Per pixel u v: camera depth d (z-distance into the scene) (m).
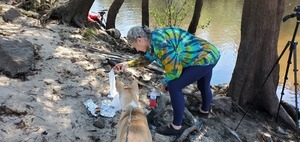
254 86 6.02
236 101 6.00
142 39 3.85
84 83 5.37
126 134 3.20
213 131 4.89
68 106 4.70
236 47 12.25
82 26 9.08
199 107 5.22
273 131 5.62
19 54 5.36
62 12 9.02
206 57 4.07
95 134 4.27
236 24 15.50
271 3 5.66
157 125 4.66
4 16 8.10
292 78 9.69
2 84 4.87
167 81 4.23
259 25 5.75
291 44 4.83
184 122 4.80
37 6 10.09
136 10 16.78
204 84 4.75
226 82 9.01
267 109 5.98
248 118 5.75
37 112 4.43
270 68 5.90
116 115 4.64
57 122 4.34
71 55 6.32
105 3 18.55
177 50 3.93
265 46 5.83
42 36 7.23
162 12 13.45
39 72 5.42
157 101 5.11
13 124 4.14
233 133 4.96
